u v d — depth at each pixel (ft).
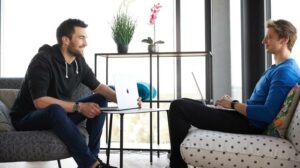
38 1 13.17
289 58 6.73
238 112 6.94
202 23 12.23
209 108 6.84
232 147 5.51
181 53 10.39
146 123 12.23
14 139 5.81
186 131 6.66
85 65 8.11
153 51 10.50
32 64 6.86
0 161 5.83
